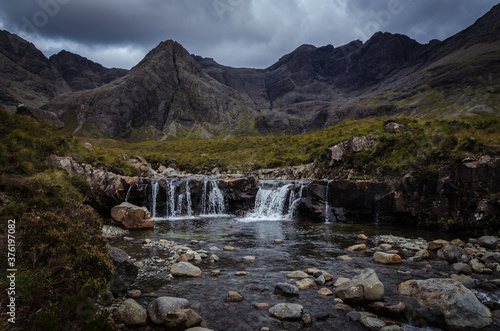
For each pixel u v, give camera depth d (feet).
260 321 20.84
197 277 30.53
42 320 13.80
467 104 494.59
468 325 19.90
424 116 515.91
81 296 15.52
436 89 615.98
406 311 21.71
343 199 73.92
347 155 96.89
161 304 21.21
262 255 40.32
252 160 159.74
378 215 69.92
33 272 17.63
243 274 31.50
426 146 73.72
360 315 21.20
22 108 86.02
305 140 167.22
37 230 20.61
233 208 90.17
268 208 86.38
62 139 74.49
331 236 54.49
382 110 606.14
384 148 87.81
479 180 52.80
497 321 20.80
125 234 55.47
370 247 45.32
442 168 61.36
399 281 28.84
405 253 41.09
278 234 56.54
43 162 58.39
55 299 17.92
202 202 89.97
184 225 67.56
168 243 46.62
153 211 81.56
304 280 28.43
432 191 62.34
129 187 74.84
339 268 33.99
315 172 107.76
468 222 52.75
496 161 51.85
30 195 38.19
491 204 49.98
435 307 21.42
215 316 21.59
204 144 250.78
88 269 20.43
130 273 26.50
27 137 61.93
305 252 42.09
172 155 189.88
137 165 106.73
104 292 21.63
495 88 506.48
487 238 43.62
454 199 57.16
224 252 42.01
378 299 23.08
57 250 19.79
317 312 22.20
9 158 48.08
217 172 149.28
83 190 58.90
